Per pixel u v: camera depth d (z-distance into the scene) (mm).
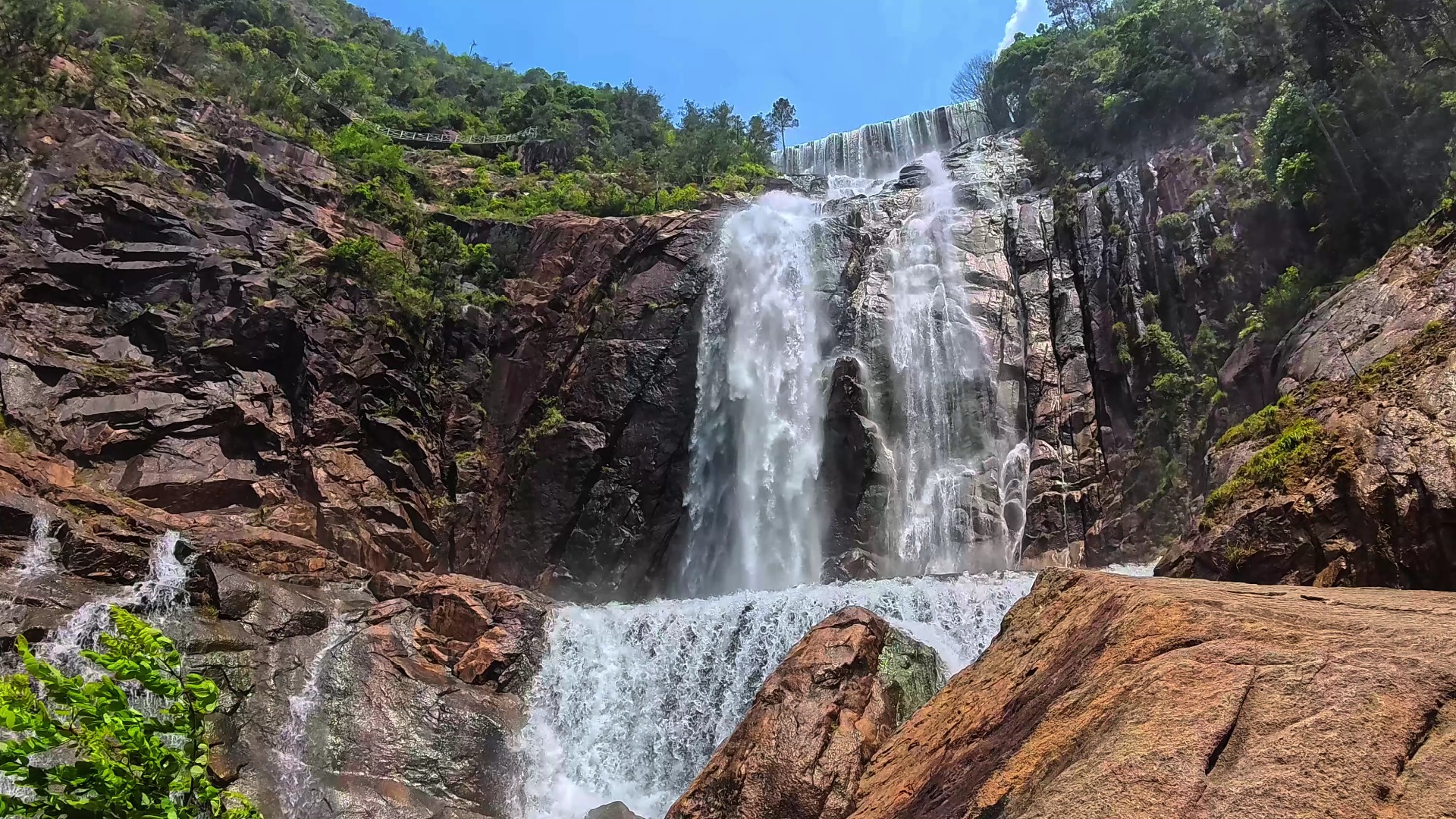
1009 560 24531
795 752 8055
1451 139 18547
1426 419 11461
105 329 21641
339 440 23203
